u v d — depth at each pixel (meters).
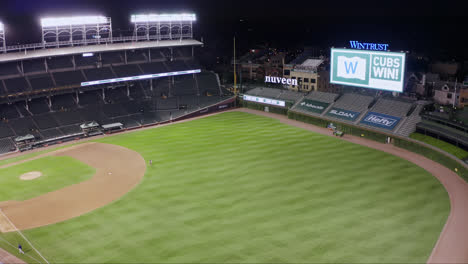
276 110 115.06
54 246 48.50
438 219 51.19
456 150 69.62
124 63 124.25
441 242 45.88
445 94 110.81
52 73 111.12
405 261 42.41
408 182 63.25
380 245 45.41
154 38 133.12
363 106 96.06
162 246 46.78
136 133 100.00
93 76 114.00
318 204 55.88
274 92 119.75
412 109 87.75
